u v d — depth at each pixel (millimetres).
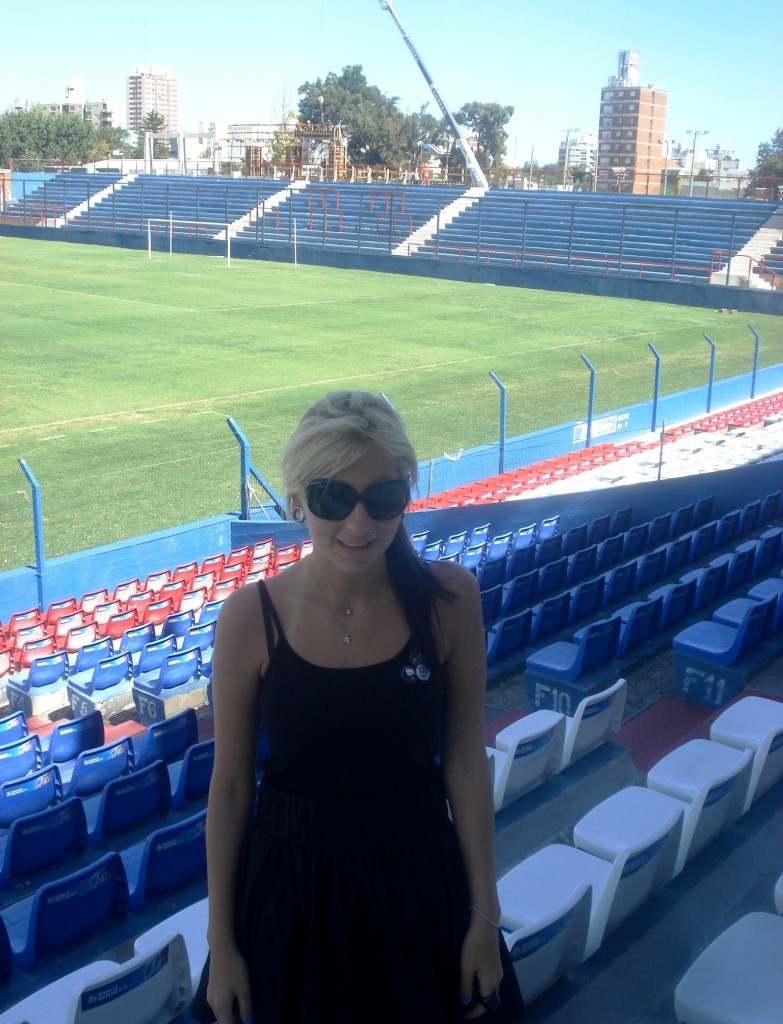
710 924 3729
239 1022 1844
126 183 75000
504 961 1959
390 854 1778
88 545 16281
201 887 5598
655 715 7008
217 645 1756
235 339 36375
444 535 15461
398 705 1719
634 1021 3234
